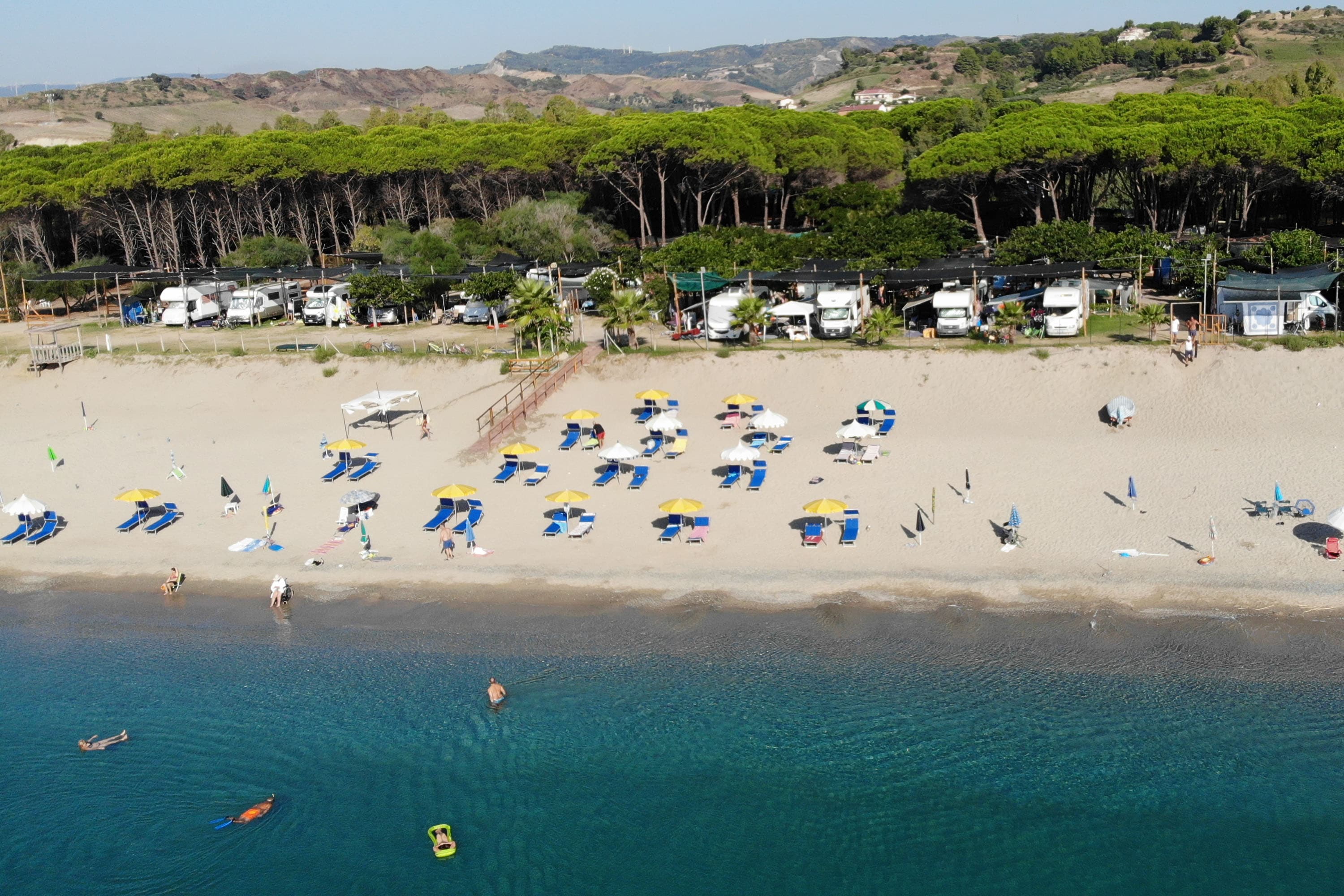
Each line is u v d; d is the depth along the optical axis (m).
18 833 28.09
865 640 33.34
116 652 35.88
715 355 58.75
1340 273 55.84
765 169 93.00
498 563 39.62
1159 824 26.25
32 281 86.50
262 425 57.47
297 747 30.89
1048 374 52.91
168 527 44.81
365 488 47.47
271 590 38.31
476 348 64.94
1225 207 93.75
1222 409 48.59
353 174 103.88
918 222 77.75
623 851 26.70
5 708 33.19
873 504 42.34
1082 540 38.03
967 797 27.47
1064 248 67.31
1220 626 32.44
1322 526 37.50
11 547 43.94
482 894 25.31
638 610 35.88
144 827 28.19
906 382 54.69
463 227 92.56
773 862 25.91
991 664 31.83
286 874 26.31
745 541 39.94
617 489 45.38
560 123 145.50
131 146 115.94
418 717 31.75
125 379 65.06
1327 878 24.42
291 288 84.75
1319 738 28.16
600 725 30.95
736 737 30.05
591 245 89.69
